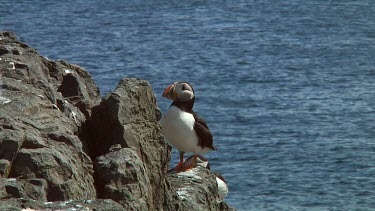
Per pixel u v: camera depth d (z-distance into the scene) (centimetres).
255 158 5153
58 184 1134
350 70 9050
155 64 9606
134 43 11388
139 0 16375
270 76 8725
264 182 4612
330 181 4647
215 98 7412
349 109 6806
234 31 12731
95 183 1235
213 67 9406
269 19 14062
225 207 1653
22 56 1508
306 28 12962
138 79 1449
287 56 10262
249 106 7019
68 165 1162
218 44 11381
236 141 5634
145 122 1419
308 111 6738
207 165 1820
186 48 10956
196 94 7625
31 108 1287
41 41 11550
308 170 4888
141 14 14700
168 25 13425
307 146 5500
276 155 5241
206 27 13200
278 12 14875
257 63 9719
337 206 4209
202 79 8631
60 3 15512
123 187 1227
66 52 10644
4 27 12850
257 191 4441
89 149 1405
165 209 1420
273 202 4275
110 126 1396
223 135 5856
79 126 1408
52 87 1421
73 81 1552
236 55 10356
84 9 14975
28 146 1176
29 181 1120
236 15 14625
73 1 15800
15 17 13800
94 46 11075
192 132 1742
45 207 1071
